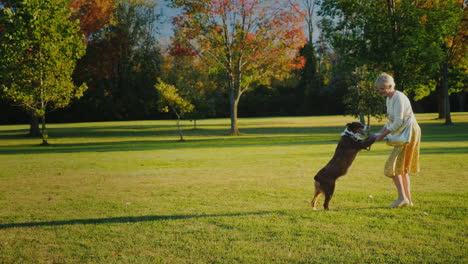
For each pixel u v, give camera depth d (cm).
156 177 905
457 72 3375
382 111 2508
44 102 2353
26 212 574
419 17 2458
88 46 4075
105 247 409
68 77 2338
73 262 370
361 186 714
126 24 4950
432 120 3753
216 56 3044
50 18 2009
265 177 859
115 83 5562
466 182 720
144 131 3519
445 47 3106
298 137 2339
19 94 2156
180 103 2427
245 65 3127
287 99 6600
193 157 1362
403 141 520
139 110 5859
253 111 6638
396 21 2433
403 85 2464
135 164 1189
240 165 1093
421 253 368
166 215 538
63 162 1286
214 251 388
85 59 4028
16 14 1667
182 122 5016
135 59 5253
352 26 2516
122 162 1252
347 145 541
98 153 1628
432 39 2480
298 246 397
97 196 690
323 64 6288
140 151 1691
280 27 2902
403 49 2258
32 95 2205
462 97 5619
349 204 573
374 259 357
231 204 595
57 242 430
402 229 441
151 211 564
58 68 2234
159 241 424
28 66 2106
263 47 2989
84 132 3506
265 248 393
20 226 496
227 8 2881
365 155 1231
